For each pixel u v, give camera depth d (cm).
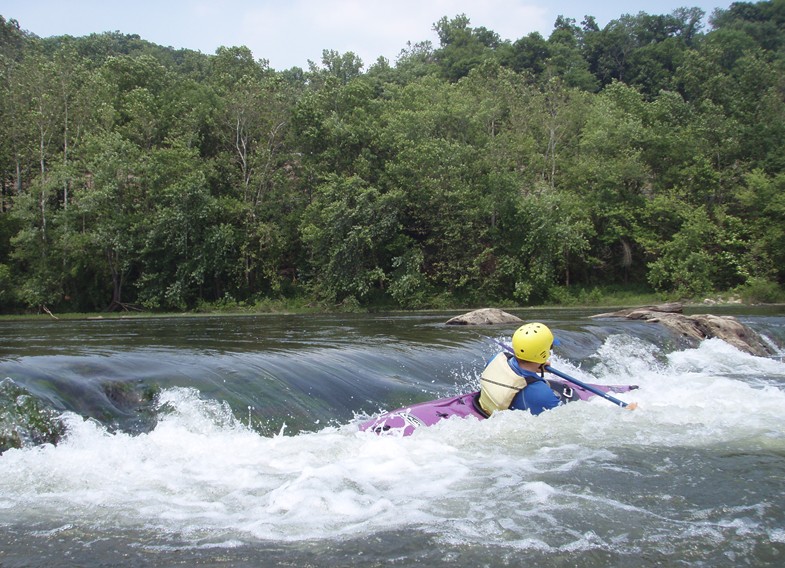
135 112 3089
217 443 583
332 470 516
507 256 3114
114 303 2905
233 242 2978
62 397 606
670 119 3788
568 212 3228
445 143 3138
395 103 3431
